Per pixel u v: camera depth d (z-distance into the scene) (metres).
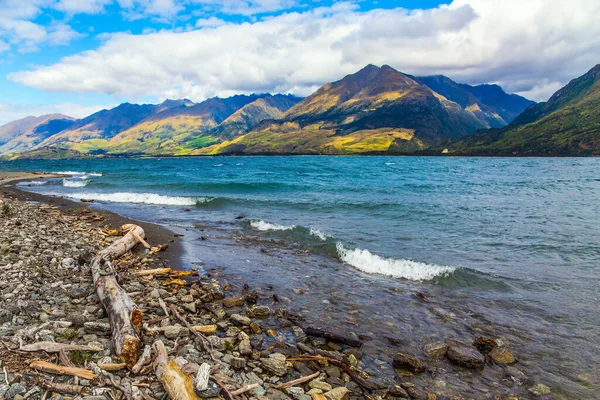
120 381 6.01
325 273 13.71
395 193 39.78
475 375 7.39
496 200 33.69
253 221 22.78
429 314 10.15
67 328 7.64
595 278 12.73
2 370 5.66
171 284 12.04
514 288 11.92
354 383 7.04
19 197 35.16
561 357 7.95
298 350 8.12
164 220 24.09
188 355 7.22
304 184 48.81
